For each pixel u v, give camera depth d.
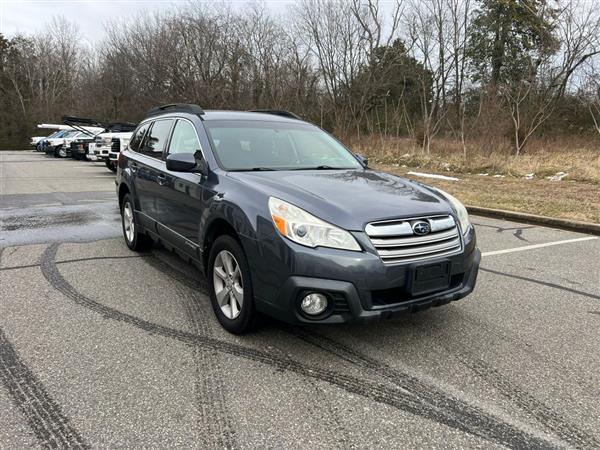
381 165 17.83
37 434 2.38
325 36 28.75
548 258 5.95
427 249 3.12
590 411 2.64
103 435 2.38
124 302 4.19
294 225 2.98
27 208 9.22
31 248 6.06
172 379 2.91
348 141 22.86
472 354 3.30
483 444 2.35
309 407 2.64
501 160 15.58
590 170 13.45
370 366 3.11
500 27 27.48
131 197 5.66
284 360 3.17
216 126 4.40
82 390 2.78
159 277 4.91
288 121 5.00
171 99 35.78
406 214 3.14
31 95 56.03
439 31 23.52
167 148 4.91
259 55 33.12
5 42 58.44
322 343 3.42
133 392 2.76
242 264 3.30
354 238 2.94
